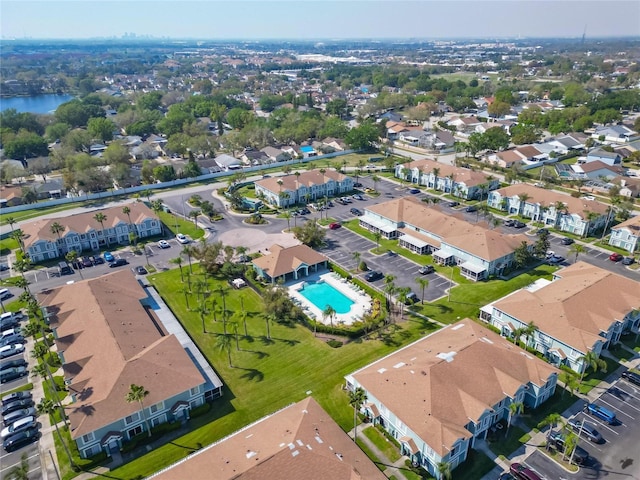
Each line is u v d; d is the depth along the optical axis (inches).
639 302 3467.0
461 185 6466.5
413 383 2694.4
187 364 2987.2
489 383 2731.3
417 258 4805.6
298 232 5039.4
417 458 2474.2
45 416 2869.1
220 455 2298.2
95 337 3189.0
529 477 2329.0
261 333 3624.5
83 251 5137.8
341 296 4124.0
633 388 2992.1
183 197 6796.3
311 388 3031.5
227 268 4463.6
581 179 6953.7
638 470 2421.3
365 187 7062.0
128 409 2618.1
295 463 2154.3
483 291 4131.4
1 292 4210.1
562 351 3164.4
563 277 3941.9
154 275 4564.5
